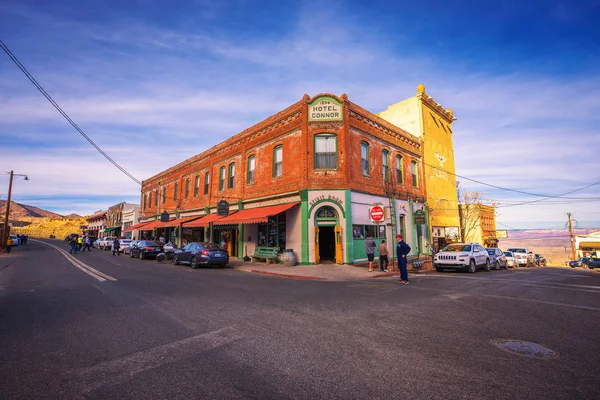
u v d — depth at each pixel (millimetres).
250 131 21562
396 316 6301
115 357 4223
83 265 17469
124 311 6691
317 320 5980
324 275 13727
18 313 6551
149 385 3432
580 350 4484
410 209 22125
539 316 6383
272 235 19219
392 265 16812
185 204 30062
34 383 3496
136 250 24531
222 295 8523
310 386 3396
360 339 4902
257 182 20578
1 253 29250
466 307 7164
